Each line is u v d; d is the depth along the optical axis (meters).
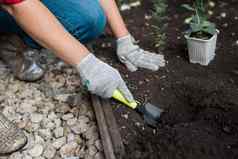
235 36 1.48
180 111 1.19
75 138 1.23
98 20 1.28
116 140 1.11
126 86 1.21
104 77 1.12
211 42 1.29
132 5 1.75
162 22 1.60
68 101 1.35
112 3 1.31
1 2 1.02
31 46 1.44
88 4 1.27
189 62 1.37
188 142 1.05
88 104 1.33
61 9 1.25
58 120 1.29
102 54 1.47
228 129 1.09
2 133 1.20
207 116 1.14
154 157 1.04
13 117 1.32
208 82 1.26
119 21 1.32
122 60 1.36
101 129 1.15
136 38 1.53
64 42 1.07
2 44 1.46
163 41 1.44
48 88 1.43
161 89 1.27
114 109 1.22
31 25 1.04
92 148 1.18
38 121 1.30
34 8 1.03
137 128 1.16
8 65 1.51
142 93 1.26
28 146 1.22
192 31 1.32
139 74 1.33
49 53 1.58
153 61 1.35
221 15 1.60
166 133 1.09
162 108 1.21
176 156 1.03
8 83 1.47
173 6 1.71
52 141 1.23
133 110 1.21
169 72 1.33
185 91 1.24
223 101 1.18
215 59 1.38
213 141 1.05
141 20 1.64
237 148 1.04
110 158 1.06
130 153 1.07
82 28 1.31
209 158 1.02
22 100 1.39
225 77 1.28
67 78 1.46
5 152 1.19
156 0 1.50
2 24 1.35
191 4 1.71
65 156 1.18
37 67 1.45
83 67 1.11
